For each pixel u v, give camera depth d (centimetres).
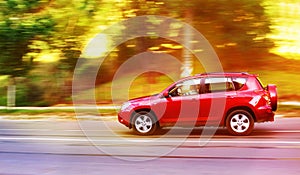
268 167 781
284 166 788
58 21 2206
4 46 2294
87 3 2119
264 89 1184
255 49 2317
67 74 2292
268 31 2231
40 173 762
